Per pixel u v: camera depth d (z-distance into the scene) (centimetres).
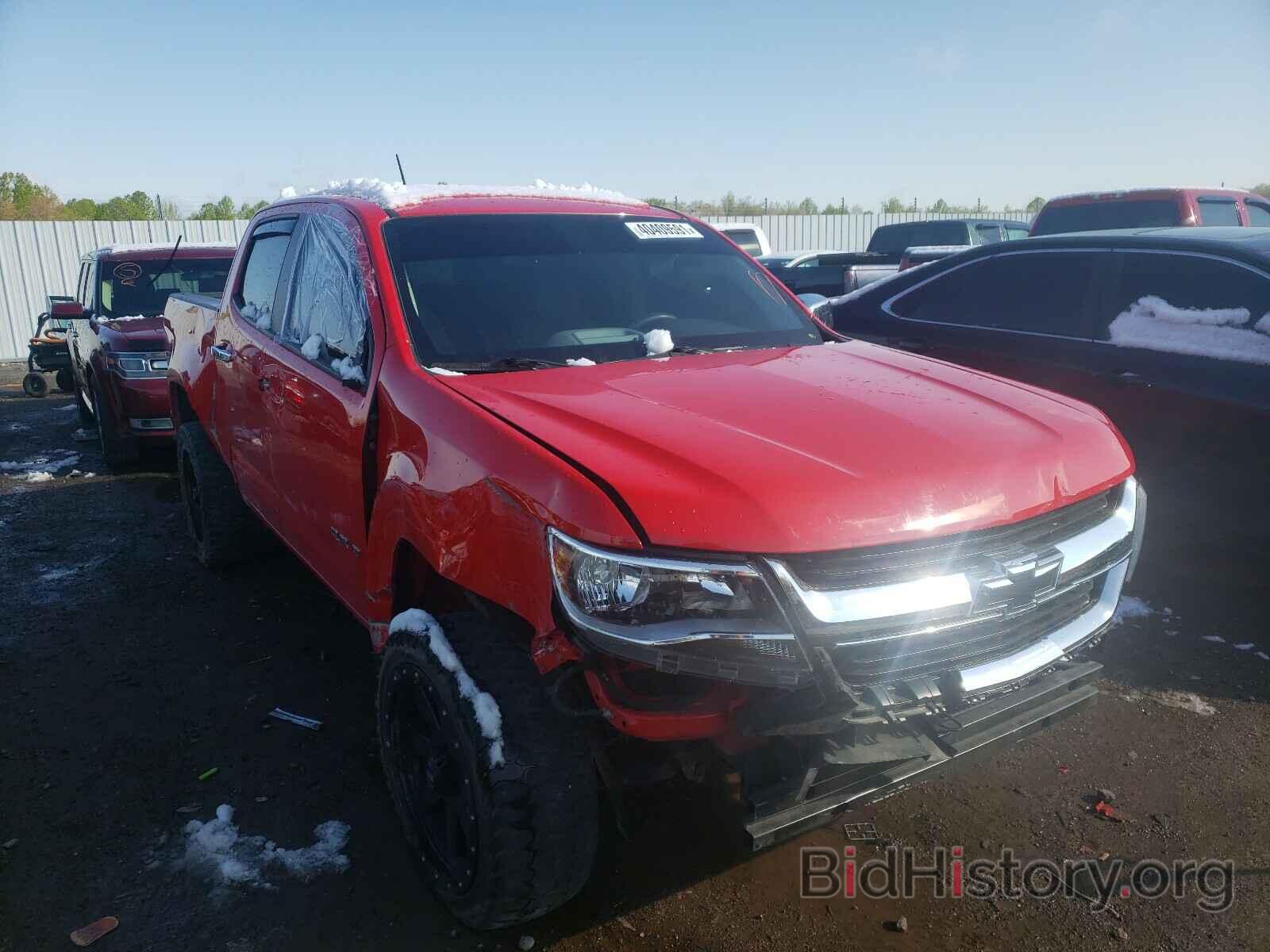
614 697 214
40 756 349
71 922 264
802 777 225
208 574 538
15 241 1955
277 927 262
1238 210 1023
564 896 240
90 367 849
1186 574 482
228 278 484
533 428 244
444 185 395
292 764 343
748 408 263
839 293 1226
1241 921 263
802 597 208
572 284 348
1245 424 431
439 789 250
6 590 516
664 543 207
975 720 238
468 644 243
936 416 263
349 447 311
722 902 272
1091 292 502
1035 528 244
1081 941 257
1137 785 325
